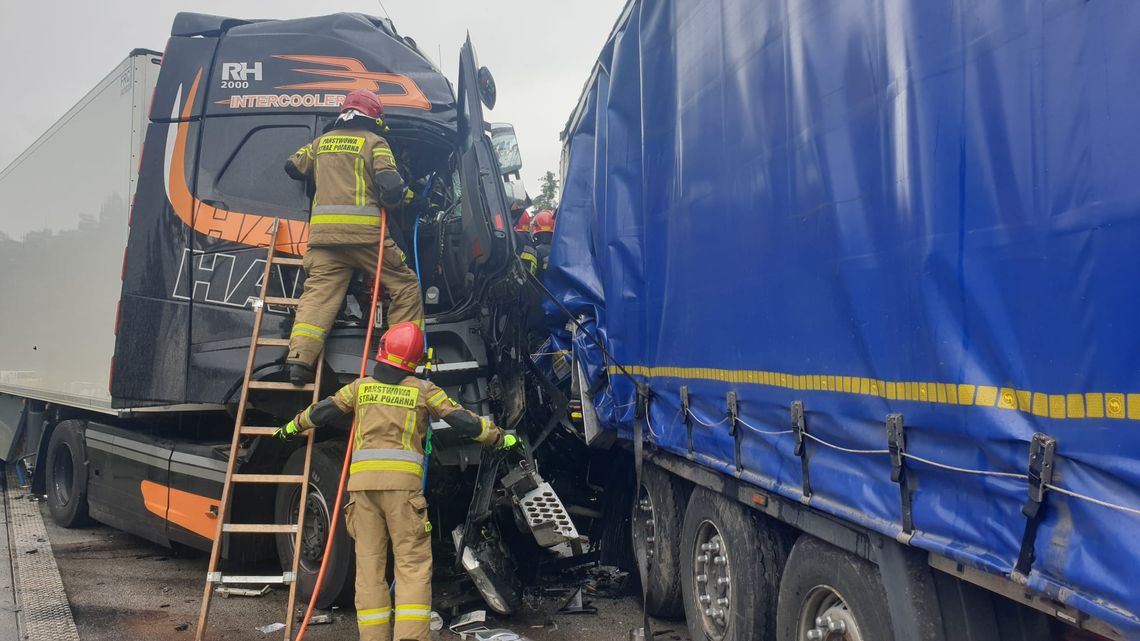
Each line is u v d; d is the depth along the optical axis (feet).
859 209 9.01
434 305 19.27
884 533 8.57
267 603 18.79
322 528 17.81
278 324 17.74
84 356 23.57
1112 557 5.81
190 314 18.65
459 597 17.93
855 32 9.13
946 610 8.64
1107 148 5.92
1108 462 5.84
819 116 9.85
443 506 18.56
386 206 16.84
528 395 19.29
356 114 17.20
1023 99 6.71
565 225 20.08
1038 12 6.57
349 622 17.38
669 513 16.93
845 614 10.52
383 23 20.58
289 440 17.83
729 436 12.64
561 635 16.60
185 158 19.21
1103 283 5.93
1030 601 7.02
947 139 7.57
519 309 18.49
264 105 18.90
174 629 16.76
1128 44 5.77
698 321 13.73
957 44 7.49
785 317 10.70
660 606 17.07
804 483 10.34
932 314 7.69
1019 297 6.72
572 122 23.03
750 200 11.75
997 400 6.92
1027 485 6.66
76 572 21.52
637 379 16.65
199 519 20.07
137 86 20.62
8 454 33.65
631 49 17.38
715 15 13.09
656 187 15.76
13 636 15.70
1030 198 6.63
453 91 20.06
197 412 21.15
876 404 8.70
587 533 21.81
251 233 18.37
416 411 15.02
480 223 17.37
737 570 13.24
